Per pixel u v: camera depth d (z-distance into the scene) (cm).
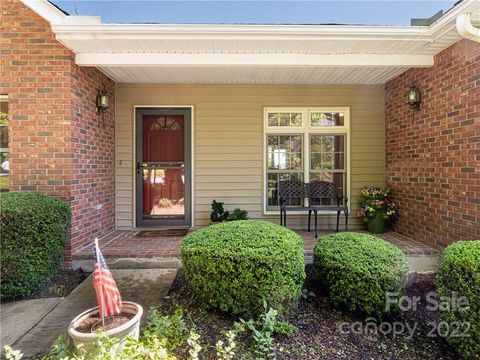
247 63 381
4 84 360
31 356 204
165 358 153
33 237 296
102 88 454
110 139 489
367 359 210
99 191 447
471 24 298
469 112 328
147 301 278
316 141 527
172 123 521
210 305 247
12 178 362
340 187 530
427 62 386
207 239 254
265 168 521
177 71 443
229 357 175
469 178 328
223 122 516
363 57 384
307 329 237
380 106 521
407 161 449
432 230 390
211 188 519
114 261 366
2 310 271
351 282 249
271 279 233
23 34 359
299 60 383
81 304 280
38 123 362
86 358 155
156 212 524
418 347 224
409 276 350
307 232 490
